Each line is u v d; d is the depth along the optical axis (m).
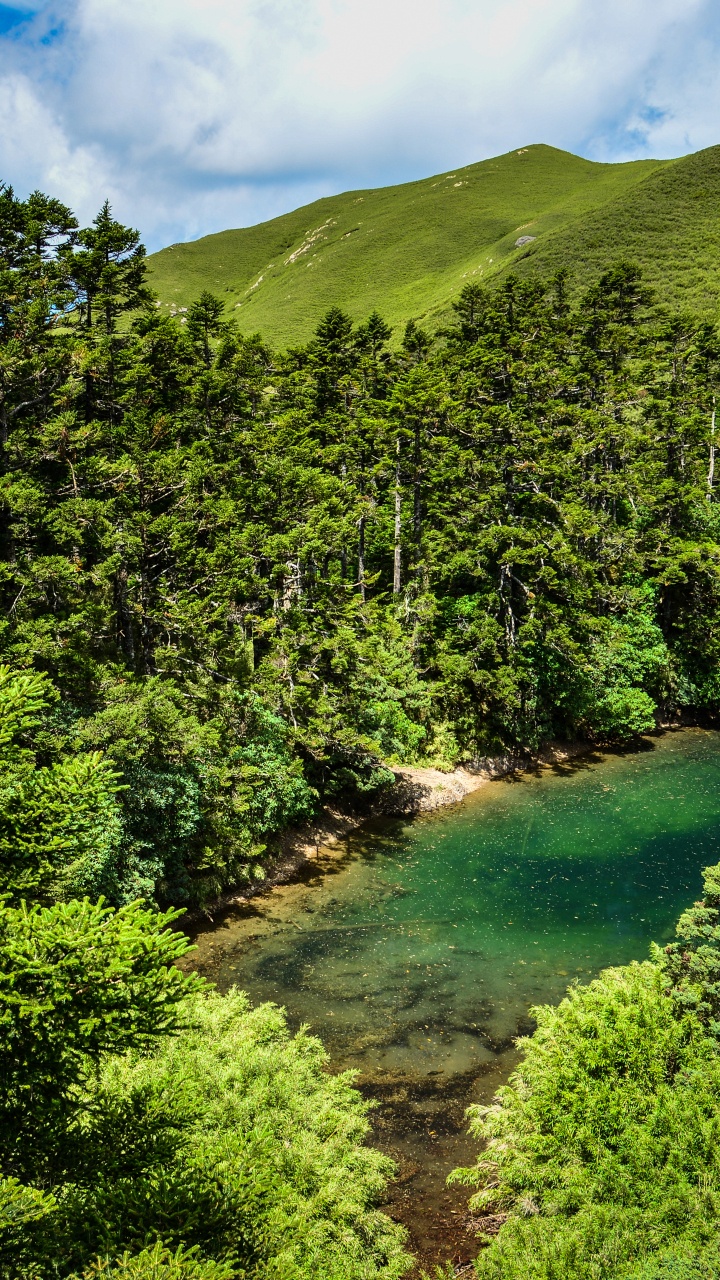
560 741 47.12
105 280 39.81
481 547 46.56
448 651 45.00
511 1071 19.94
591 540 50.97
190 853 27.95
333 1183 11.91
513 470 48.09
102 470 30.61
